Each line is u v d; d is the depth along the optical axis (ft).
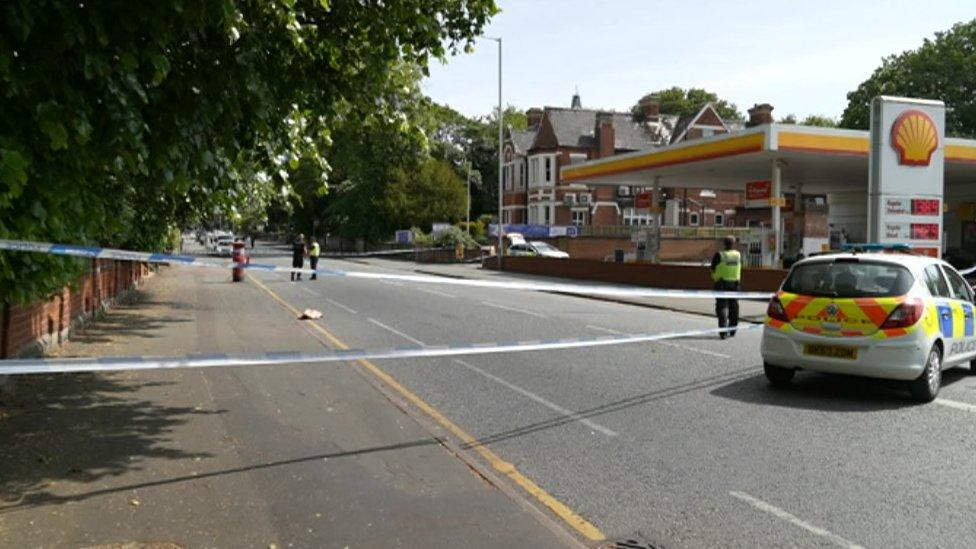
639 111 206.08
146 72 17.94
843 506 17.03
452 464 19.42
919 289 27.61
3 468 17.98
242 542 14.15
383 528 15.02
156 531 14.52
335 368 32.48
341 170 206.90
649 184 127.24
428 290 82.53
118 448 19.84
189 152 19.63
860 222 135.33
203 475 17.95
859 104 161.89
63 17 15.21
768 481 18.72
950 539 15.23
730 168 98.37
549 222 191.62
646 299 73.87
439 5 24.52
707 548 14.80
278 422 23.16
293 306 61.82
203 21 17.51
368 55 23.38
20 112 16.58
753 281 74.18
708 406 26.66
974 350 31.83
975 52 144.87
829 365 27.76
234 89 19.27
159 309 56.24
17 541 13.84
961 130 144.05
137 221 47.44
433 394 28.53
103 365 15.34
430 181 196.54
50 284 22.16
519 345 23.11
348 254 206.80
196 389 27.27
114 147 17.87
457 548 14.14
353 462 19.39
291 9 19.69
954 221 120.26
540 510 16.72
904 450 21.34
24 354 28.66
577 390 29.30
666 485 18.44
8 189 16.30
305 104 23.91
